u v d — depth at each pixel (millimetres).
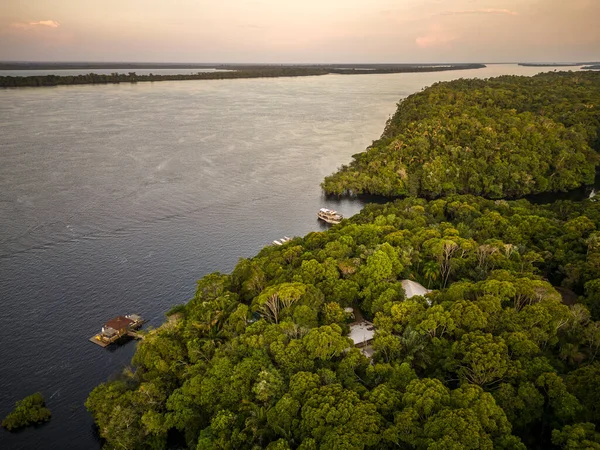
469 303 63719
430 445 44531
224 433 53500
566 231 97125
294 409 52656
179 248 113750
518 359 56125
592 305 70438
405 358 59812
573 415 49312
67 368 74438
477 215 114625
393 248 85625
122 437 57719
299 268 81625
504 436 46531
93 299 92250
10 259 105250
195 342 66750
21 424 63562
